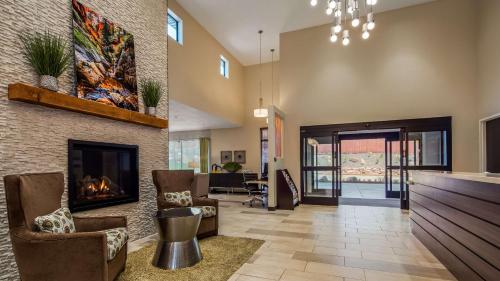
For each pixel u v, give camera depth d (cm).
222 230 456
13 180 211
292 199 650
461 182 261
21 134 267
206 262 310
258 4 649
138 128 421
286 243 383
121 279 267
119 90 382
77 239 205
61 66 289
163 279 268
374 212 610
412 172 436
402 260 321
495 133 541
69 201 309
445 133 620
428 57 638
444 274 283
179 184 435
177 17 650
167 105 501
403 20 659
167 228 294
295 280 268
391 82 667
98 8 361
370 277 276
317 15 694
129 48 407
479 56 586
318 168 728
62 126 306
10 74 260
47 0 296
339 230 455
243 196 915
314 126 733
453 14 620
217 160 1126
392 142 834
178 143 1212
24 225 211
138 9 437
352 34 706
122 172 407
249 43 872
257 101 1059
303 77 755
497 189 202
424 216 372
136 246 376
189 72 691
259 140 1054
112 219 279
